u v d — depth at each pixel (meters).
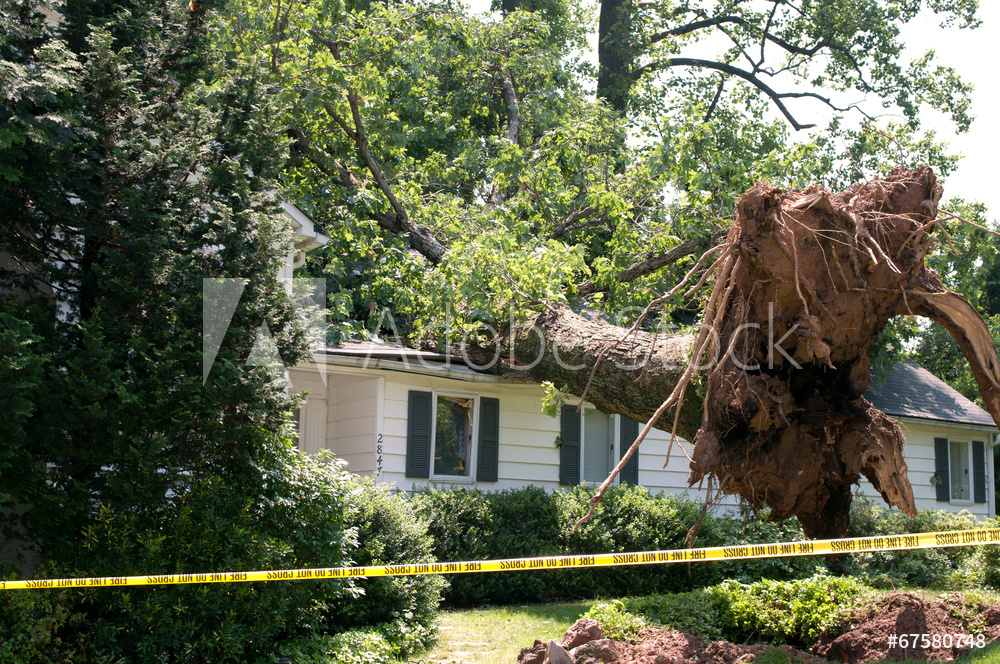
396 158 13.54
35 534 5.85
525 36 16.72
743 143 14.55
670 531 11.63
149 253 5.89
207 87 7.61
